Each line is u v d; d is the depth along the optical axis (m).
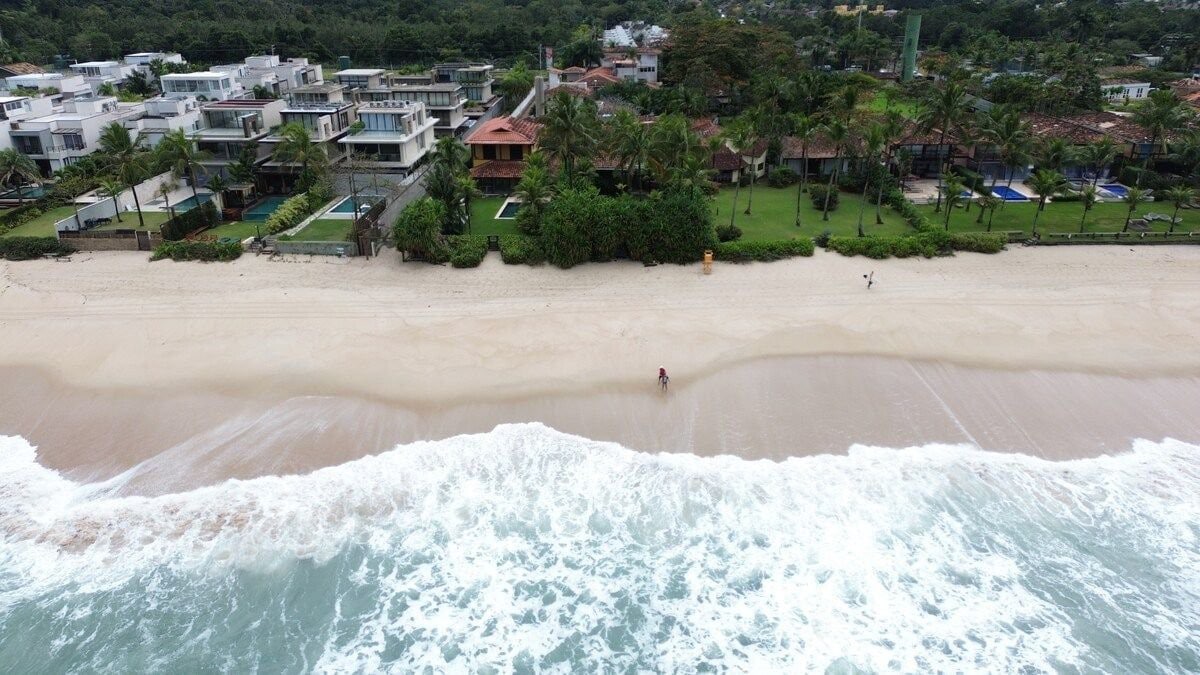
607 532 32.28
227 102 79.75
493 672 26.70
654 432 37.59
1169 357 43.81
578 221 54.41
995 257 57.16
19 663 26.88
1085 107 98.44
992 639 27.69
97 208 64.19
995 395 40.47
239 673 26.62
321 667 26.84
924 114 70.06
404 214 55.41
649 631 28.23
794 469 35.28
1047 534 31.97
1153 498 33.69
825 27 177.62
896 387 41.06
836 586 29.84
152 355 43.88
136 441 36.88
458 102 96.44
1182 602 29.12
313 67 131.25
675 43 117.75
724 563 30.83
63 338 45.72
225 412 38.91
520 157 74.44
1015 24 166.25
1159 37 156.88
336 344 44.66
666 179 60.22
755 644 27.64
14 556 30.64
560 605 29.28
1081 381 41.66
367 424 38.06
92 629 28.06
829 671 26.53
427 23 168.12
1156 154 75.88
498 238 58.31
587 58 140.88
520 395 40.25
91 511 32.78
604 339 45.03
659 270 54.94
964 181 75.00
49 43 139.38
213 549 31.08
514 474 35.16
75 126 79.19
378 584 30.00
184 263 56.44
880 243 57.06
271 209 70.38
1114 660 26.92
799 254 57.03
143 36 146.00
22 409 39.28
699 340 44.97
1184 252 58.03
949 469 35.31
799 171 78.25
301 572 30.38
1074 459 36.03
